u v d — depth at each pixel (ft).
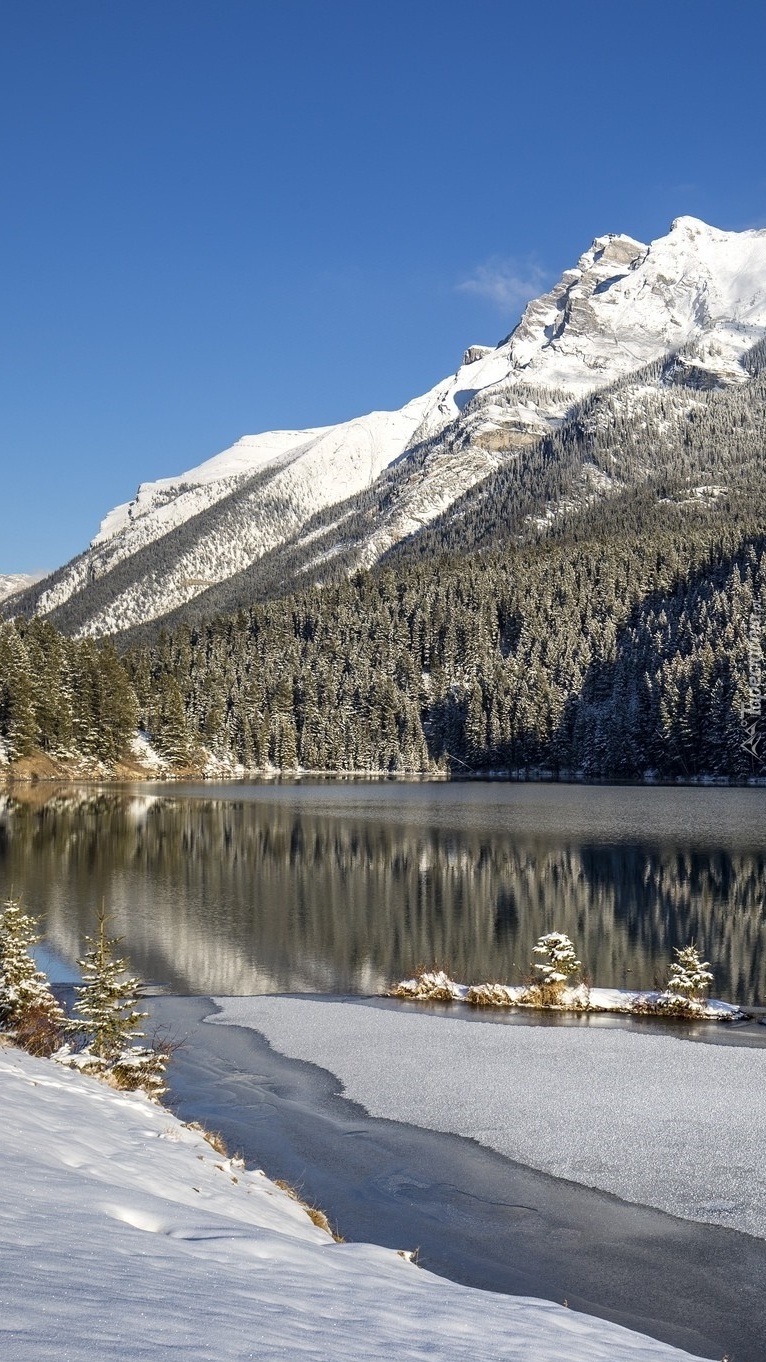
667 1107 58.75
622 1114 57.72
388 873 163.32
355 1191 47.55
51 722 410.93
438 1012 83.56
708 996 88.94
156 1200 27.04
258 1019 80.69
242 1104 59.93
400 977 96.48
